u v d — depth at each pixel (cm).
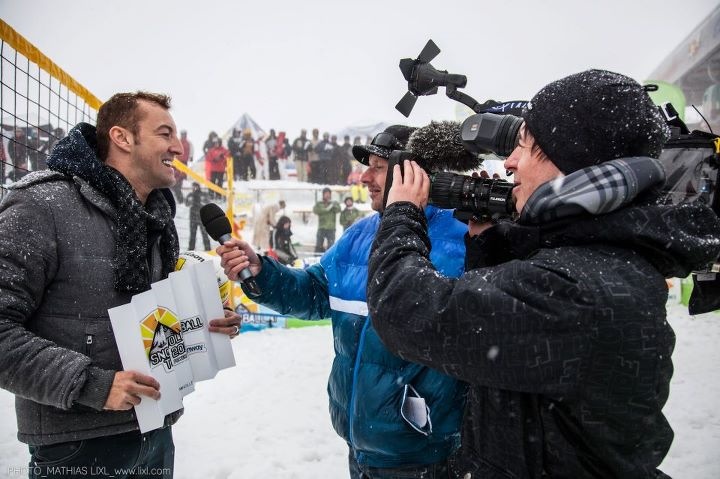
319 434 384
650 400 94
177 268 194
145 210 179
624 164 95
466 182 134
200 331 173
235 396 464
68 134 171
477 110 167
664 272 101
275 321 741
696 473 311
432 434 162
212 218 193
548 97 103
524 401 102
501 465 104
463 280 101
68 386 139
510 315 92
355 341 179
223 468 332
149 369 152
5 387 141
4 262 143
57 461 157
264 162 1650
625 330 89
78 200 160
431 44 170
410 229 116
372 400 165
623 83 102
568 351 89
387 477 167
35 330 154
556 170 105
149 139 173
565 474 98
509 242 113
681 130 220
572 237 100
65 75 310
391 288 104
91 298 157
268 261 204
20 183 155
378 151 187
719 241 98
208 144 1609
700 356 544
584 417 93
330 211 1298
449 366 98
